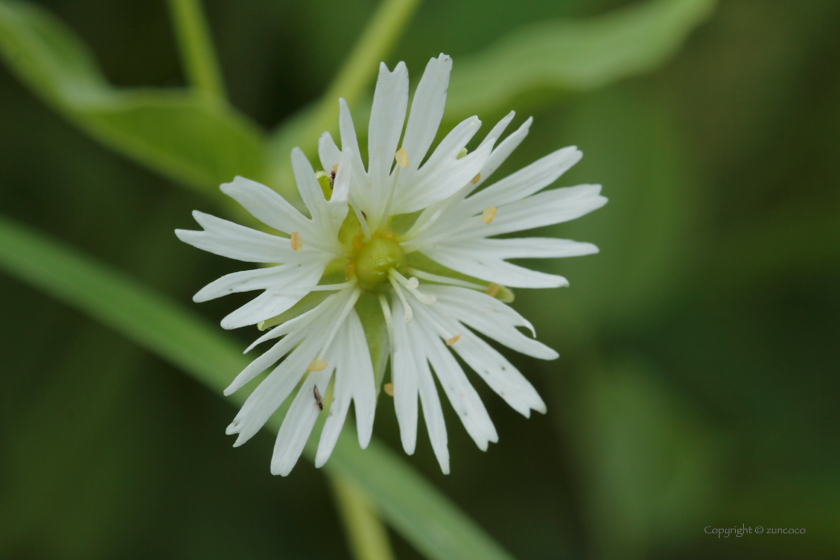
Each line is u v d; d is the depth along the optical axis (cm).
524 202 15
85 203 18
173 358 16
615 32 18
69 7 18
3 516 18
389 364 16
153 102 16
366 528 17
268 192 15
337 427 15
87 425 18
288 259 15
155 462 18
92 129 17
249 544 18
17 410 18
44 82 17
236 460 18
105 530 18
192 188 18
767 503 18
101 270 16
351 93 17
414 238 15
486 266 15
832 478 18
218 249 15
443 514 16
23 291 18
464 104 18
